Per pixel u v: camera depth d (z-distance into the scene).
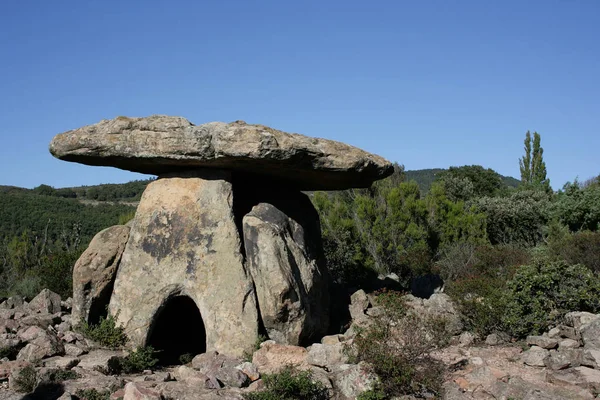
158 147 11.06
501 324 10.39
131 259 11.66
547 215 28.58
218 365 9.76
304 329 10.91
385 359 8.18
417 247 21.75
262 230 11.25
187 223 11.58
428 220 23.22
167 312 13.52
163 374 9.88
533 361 8.86
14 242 25.62
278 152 10.70
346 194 26.28
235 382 8.58
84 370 9.17
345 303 13.52
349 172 11.73
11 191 54.34
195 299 11.11
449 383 8.27
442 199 24.56
